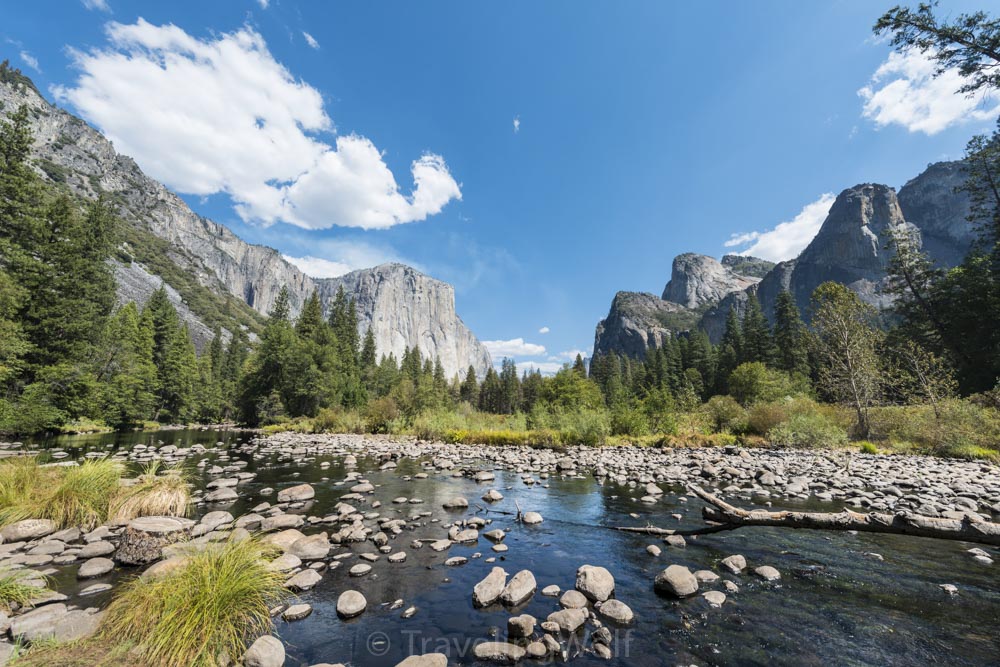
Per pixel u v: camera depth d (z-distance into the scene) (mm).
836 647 4273
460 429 30625
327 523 8805
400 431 37469
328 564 6531
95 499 8383
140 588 4367
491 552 7258
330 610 5031
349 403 55188
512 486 13227
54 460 16891
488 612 5039
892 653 4156
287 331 60375
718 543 7664
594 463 18125
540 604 5277
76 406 30016
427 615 4938
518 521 9289
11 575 5082
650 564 6668
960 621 4773
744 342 71000
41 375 27500
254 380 57250
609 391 88375
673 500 11203
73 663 3459
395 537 8016
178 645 3707
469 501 11109
